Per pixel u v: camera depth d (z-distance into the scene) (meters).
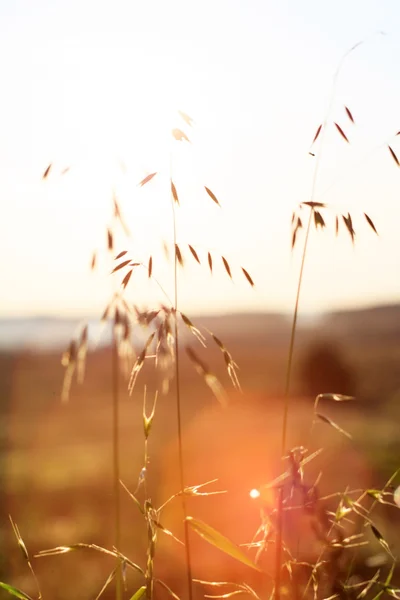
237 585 1.71
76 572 6.49
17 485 12.06
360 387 17.61
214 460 12.97
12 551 7.56
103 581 6.20
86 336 1.52
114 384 1.62
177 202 1.72
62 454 15.95
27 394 21.59
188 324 1.61
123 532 7.62
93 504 9.74
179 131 1.75
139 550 6.80
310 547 1.75
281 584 1.71
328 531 1.67
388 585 1.74
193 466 12.54
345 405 16.94
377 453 7.80
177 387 1.67
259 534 1.93
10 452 16.92
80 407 20.27
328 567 1.68
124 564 1.65
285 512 1.68
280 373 25.33
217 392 1.54
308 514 1.68
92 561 6.79
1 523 9.12
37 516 9.30
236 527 5.52
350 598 1.69
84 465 14.12
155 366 1.62
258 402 20.38
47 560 7.03
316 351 23.81
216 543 1.70
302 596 1.68
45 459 15.41
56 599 5.69
